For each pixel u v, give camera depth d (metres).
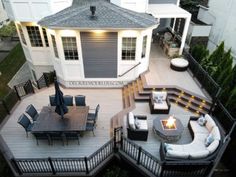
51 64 12.71
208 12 16.22
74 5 11.41
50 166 6.84
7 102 9.70
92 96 11.08
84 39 10.05
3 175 7.65
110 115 9.63
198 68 11.24
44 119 8.00
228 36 14.02
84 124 7.76
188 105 9.77
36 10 10.09
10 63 18.30
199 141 7.48
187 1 18.27
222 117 8.69
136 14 10.64
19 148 7.89
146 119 8.53
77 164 6.87
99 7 10.57
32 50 12.08
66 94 11.24
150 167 6.92
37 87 11.71
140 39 10.12
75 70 11.18
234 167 8.06
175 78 11.41
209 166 6.45
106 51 10.50
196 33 15.92
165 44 14.62
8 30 20.27
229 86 9.99
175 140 7.90
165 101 9.70
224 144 7.42
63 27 9.24
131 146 7.27
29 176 6.90
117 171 7.35
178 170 6.60
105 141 8.19
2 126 8.98
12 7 9.98
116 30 9.66
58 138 7.88
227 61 11.35
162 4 14.52
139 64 11.09
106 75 11.41
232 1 13.23
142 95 10.33
